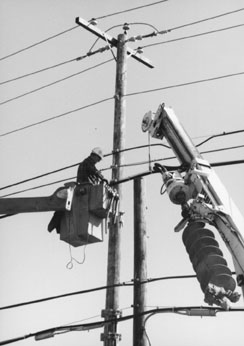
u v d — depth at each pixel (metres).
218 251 6.62
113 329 10.23
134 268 10.93
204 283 6.41
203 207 7.14
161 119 9.02
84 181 9.21
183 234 7.10
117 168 11.79
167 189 7.82
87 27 13.87
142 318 10.34
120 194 11.38
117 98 13.09
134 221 11.48
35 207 7.93
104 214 7.77
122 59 13.82
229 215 7.06
